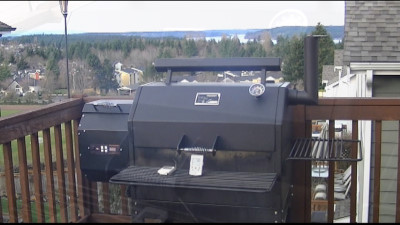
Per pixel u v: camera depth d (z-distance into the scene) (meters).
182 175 1.99
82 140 2.23
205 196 1.92
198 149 2.02
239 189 1.88
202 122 2.01
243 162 1.98
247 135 1.97
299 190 2.16
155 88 2.18
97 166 2.17
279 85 2.08
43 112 2.30
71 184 2.14
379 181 2.28
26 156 2.23
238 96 2.05
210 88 2.10
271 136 1.95
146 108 2.12
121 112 2.21
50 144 2.33
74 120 2.32
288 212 2.05
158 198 1.96
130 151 2.14
